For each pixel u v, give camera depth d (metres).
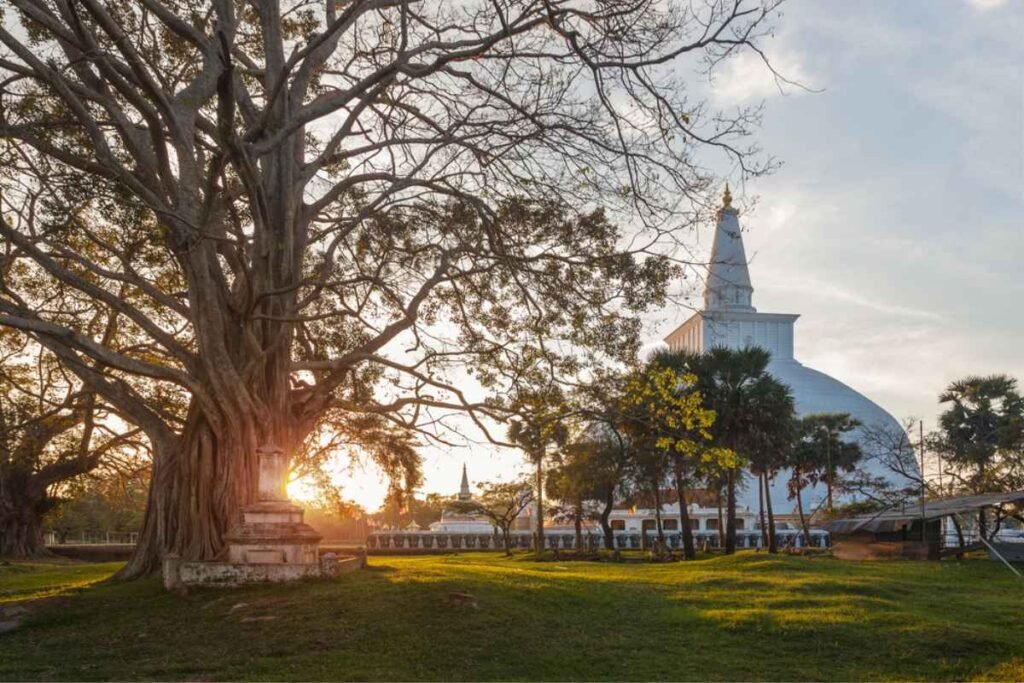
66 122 18.25
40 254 18.20
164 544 20.41
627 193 18.28
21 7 15.92
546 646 13.83
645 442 42.97
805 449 60.50
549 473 49.66
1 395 33.03
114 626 15.40
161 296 20.28
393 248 19.62
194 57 22.23
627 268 18.69
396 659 12.77
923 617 16.70
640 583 22.28
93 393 29.41
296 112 20.17
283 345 20.62
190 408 21.11
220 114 15.56
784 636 15.20
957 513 37.38
